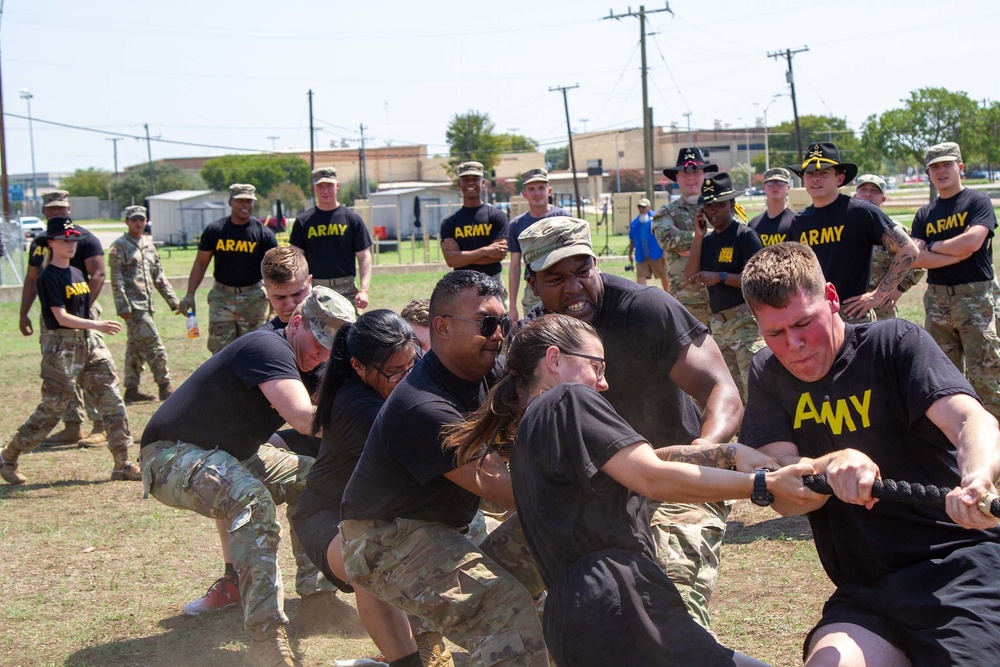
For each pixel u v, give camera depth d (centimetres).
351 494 389
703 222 815
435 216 5147
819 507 312
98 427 979
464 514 394
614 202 4978
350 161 10856
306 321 491
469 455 350
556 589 306
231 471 478
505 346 404
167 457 491
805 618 495
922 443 309
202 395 495
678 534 387
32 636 521
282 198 9262
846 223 717
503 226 1048
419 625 432
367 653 493
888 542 308
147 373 1335
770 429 328
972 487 268
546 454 305
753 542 612
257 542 467
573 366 329
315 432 443
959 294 803
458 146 9538
